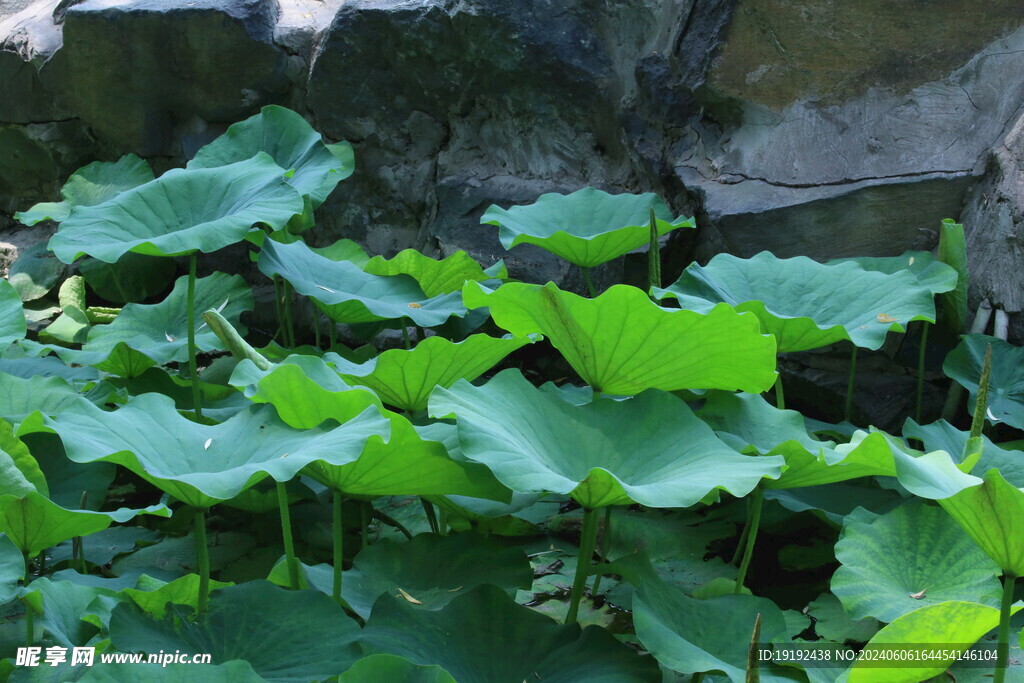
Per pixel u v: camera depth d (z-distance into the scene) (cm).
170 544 312
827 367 383
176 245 280
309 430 221
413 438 211
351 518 323
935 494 180
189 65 513
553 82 444
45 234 598
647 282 413
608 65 434
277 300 443
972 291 357
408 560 254
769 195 380
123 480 378
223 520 328
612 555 301
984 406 237
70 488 288
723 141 404
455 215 471
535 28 439
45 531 198
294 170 414
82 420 213
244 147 430
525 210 392
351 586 244
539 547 309
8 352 429
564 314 237
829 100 379
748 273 343
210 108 522
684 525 317
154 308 418
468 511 272
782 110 386
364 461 219
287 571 244
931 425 294
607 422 237
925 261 350
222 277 428
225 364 432
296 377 225
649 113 423
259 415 231
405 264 386
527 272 446
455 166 483
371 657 187
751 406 273
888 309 312
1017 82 356
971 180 361
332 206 513
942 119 366
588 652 212
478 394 227
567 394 325
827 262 359
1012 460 266
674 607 225
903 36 363
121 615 199
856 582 229
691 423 236
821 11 368
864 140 374
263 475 203
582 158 452
